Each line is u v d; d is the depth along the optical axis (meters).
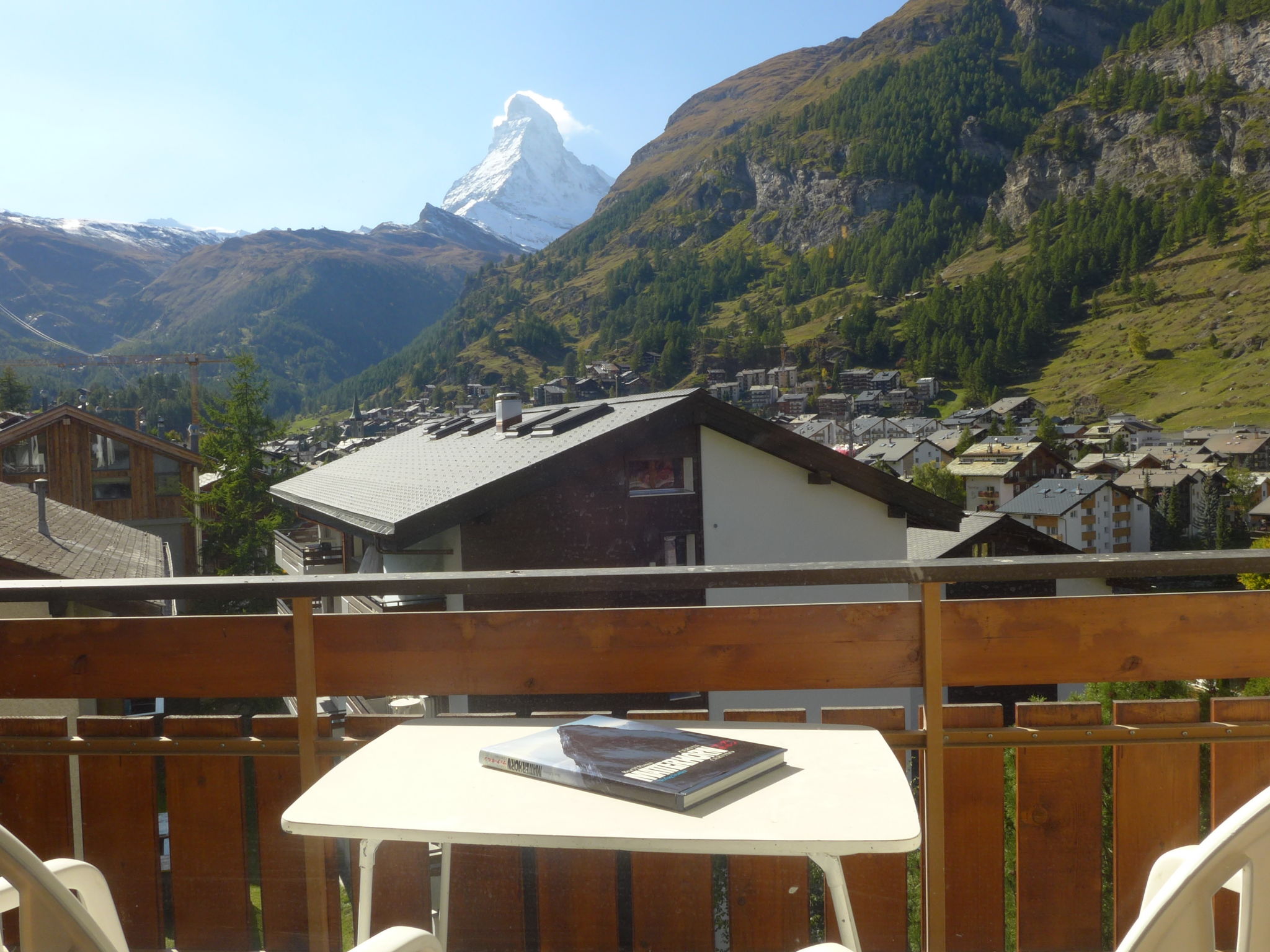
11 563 11.41
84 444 36.59
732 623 2.03
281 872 2.16
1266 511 95.25
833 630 2.02
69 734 2.20
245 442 37.72
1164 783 1.99
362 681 2.10
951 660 1.99
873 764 1.55
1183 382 156.75
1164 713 2.00
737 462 14.20
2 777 2.22
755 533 14.33
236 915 2.16
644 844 1.27
